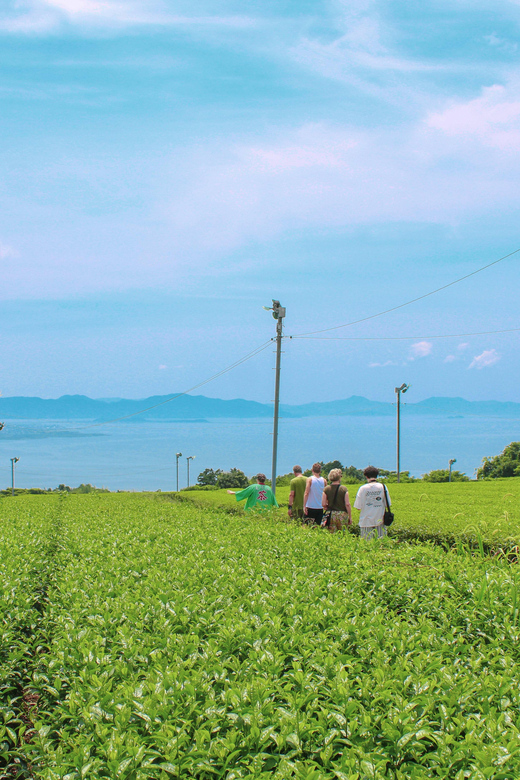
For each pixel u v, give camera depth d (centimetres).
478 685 381
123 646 451
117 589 612
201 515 1437
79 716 368
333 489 1305
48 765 341
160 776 301
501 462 6544
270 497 1677
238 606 538
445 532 1185
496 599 566
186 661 411
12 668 512
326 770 311
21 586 697
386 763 321
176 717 345
